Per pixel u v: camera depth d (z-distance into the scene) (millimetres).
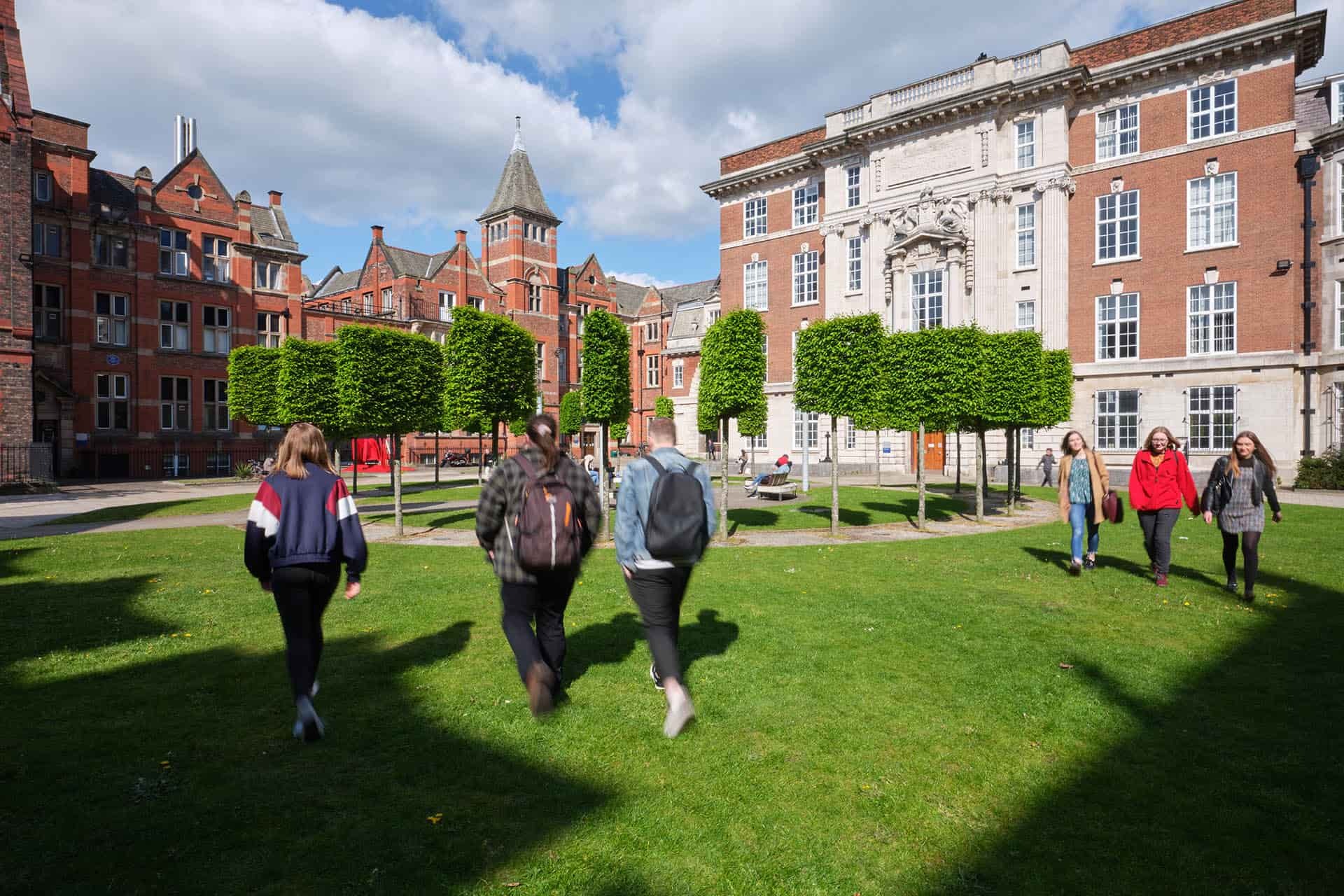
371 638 6211
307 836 3117
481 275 56094
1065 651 5793
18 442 24766
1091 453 9258
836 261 34750
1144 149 26656
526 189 58906
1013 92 28219
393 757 3896
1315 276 23359
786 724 4355
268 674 5230
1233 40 24312
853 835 3184
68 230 33000
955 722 4387
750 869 2926
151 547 11781
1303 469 22406
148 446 35000
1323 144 23172
